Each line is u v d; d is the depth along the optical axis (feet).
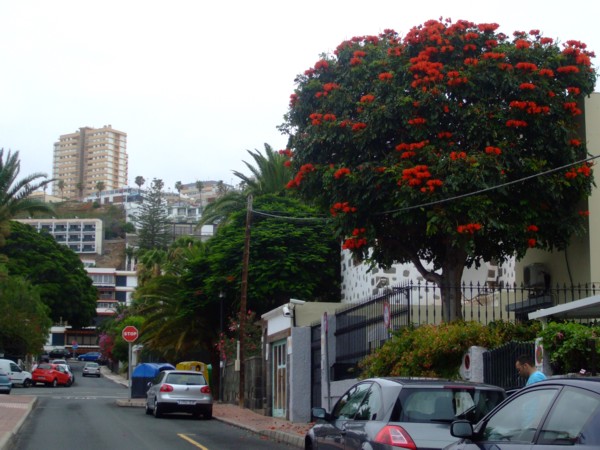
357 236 62.13
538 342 41.68
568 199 60.59
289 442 60.75
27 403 99.19
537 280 65.26
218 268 118.11
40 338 190.19
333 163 64.75
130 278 414.00
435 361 50.44
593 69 61.82
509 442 21.08
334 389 68.80
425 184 57.06
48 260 244.22
